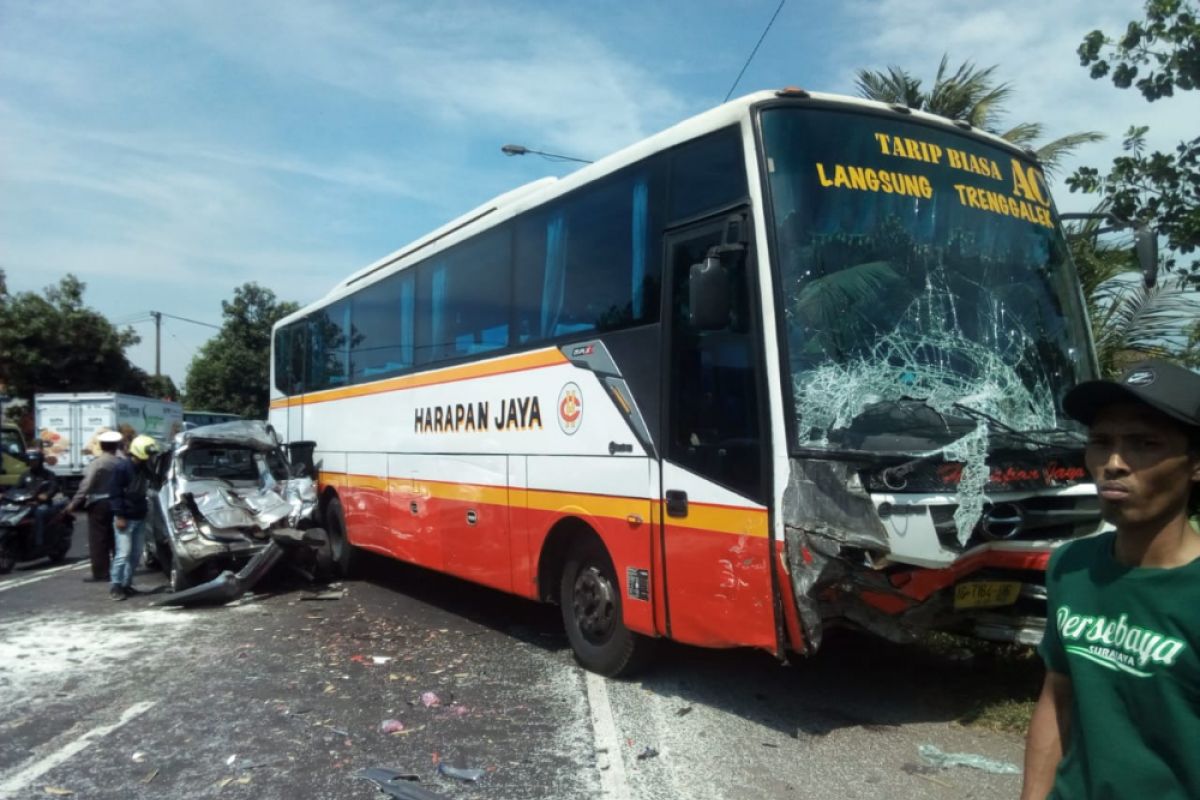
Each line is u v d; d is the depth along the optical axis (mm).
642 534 5852
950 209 5656
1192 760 1837
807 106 5367
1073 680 2068
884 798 4480
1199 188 7461
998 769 4789
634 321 6047
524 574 7203
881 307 5180
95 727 5887
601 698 6109
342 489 11320
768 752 5098
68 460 29516
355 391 10969
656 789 4656
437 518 8688
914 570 4812
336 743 5465
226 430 11898
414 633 8336
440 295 8883
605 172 6531
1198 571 1885
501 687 6492
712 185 5473
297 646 7930
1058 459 5195
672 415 5641
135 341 39219
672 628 5613
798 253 5031
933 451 4719
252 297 48656
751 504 4961
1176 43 7113
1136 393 1947
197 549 10344
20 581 12047
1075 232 8141
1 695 6633
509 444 7445
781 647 4789
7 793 4848
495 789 4719
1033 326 5746
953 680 6277
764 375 4918
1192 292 8016
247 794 4770
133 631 8734
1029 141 11359
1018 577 5352
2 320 35812
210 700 6395
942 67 11773
